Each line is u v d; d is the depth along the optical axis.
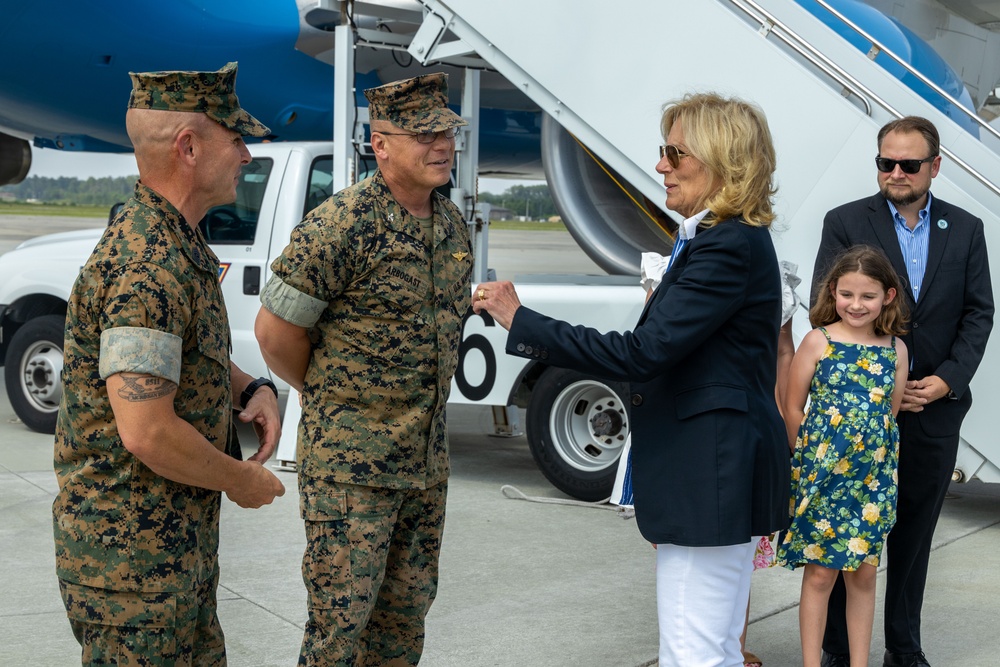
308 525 2.29
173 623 1.80
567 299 5.26
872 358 2.86
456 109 9.27
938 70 6.25
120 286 1.70
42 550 4.30
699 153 2.13
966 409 3.08
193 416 1.83
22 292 6.99
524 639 3.39
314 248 2.16
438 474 2.38
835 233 3.22
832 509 2.86
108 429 1.76
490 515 5.07
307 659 2.28
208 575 1.92
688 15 4.71
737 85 4.64
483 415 8.27
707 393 2.15
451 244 2.35
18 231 35.53
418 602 2.44
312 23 8.27
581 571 4.15
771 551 2.99
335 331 2.24
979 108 7.68
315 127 9.27
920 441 3.04
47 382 6.78
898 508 3.10
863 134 4.41
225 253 6.24
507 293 2.21
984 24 7.40
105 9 8.07
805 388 2.95
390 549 2.41
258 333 2.25
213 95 1.82
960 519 5.22
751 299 2.14
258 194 6.18
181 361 1.77
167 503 1.79
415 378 2.26
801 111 4.52
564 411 5.38
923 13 6.98
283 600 3.73
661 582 2.23
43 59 8.38
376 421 2.25
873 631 3.57
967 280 3.09
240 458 2.01
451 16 5.30
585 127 5.04
